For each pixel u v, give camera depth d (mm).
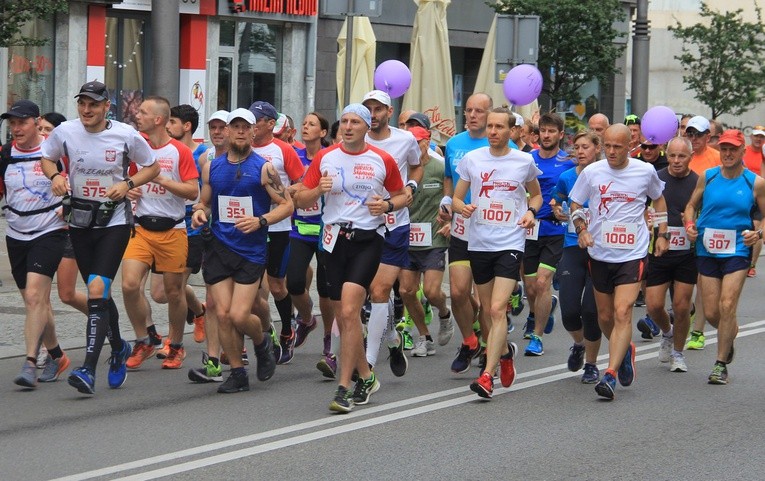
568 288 9797
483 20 30344
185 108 10844
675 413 8734
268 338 9438
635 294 9219
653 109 11695
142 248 9758
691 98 41312
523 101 13688
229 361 9148
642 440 7891
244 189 8836
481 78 20781
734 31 30641
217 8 24406
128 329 11695
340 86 21438
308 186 8672
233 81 25297
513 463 7219
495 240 9133
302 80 26406
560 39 26656
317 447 7480
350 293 8469
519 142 12188
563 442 7781
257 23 25547
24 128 8969
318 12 26375
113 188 8695
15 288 13742
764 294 16156
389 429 8023
